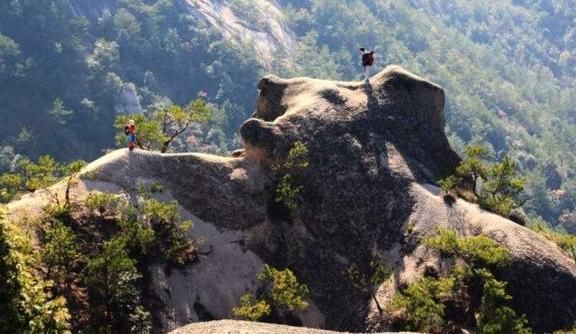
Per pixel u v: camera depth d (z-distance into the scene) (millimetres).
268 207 58875
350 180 59812
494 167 62312
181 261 51906
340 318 52344
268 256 56156
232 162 61125
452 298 48875
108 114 199625
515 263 50406
